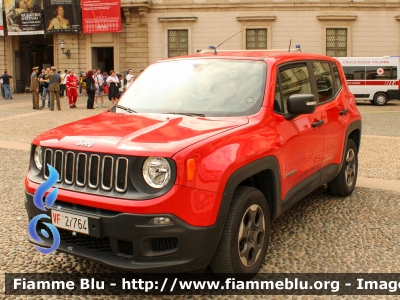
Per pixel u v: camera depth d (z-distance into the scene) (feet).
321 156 16.75
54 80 63.46
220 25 101.14
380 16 98.68
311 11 99.09
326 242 15.24
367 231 16.25
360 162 28.60
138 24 102.73
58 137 12.23
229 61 15.49
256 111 13.51
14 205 19.39
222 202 11.05
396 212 18.37
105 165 11.00
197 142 11.00
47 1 102.78
